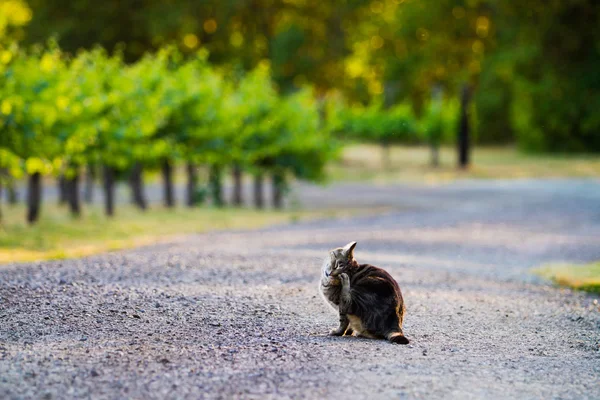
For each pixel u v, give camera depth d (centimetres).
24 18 4831
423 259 1758
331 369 718
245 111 3200
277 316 970
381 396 642
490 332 956
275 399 626
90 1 4803
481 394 663
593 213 3053
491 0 5325
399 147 7562
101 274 1207
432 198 3934
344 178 5225
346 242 2012
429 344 855
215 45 5316
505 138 7450
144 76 2738
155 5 4928
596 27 5428
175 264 1366
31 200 2342
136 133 2445
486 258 1838
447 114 5809
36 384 643
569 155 6203
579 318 1082
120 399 614
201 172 4138
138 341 805
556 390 691
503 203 3569
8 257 1605
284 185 3506
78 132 2130
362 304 849
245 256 1546
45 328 843
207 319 927
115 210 3022
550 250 1991
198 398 622
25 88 2023
